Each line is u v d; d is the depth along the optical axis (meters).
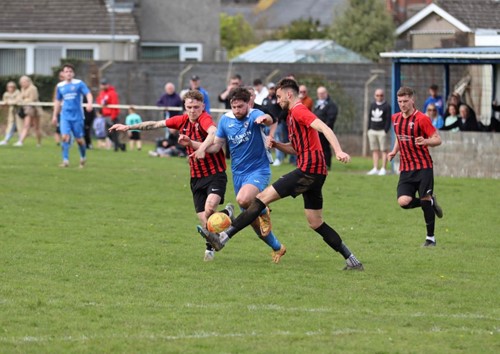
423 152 28.94
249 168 24.80
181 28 100.25
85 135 65.25
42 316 18.80
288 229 31.67
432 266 25.48
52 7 94.94
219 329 18.09
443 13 85.06
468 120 52.09
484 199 41.00
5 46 93.25
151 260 25.30
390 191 43.44
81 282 22.23
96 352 16.41
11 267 23.78
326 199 40.19
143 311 19.45
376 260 26.23
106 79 78.44
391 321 19.05
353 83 72.75
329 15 148.88
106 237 29.00
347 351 16.73
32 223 31.38
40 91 81.38
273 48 101.50
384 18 109.12
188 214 34.56
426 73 67.19
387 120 52.22
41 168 49.00
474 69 61.28
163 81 77.88
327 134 22.75
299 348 16.84
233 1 164.38
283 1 156.62
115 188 41.75
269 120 24.17
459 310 20.23
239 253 26.88
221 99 56.78
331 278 23.41
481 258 26.91
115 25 93.62
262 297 20.97
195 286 22.05
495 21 83.81
